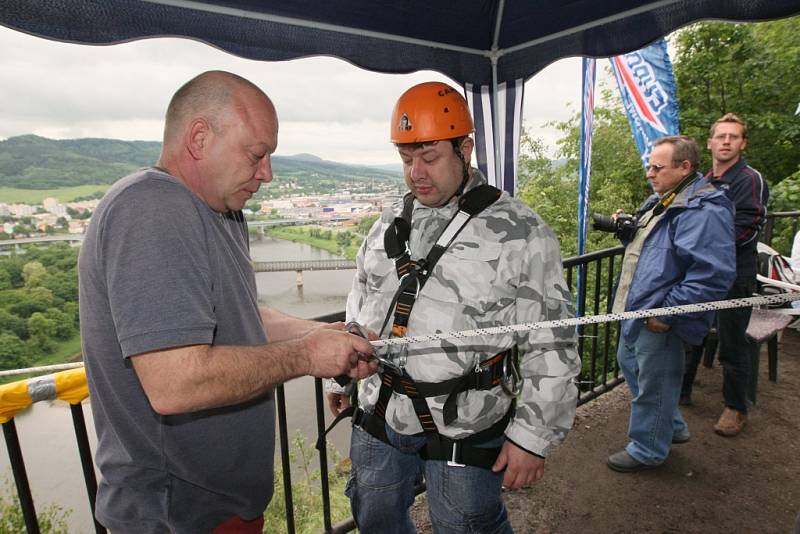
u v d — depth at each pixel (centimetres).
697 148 235
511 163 317
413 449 149
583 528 221
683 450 273
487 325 136
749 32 960
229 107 102
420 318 137
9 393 132
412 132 135
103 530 156
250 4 194
